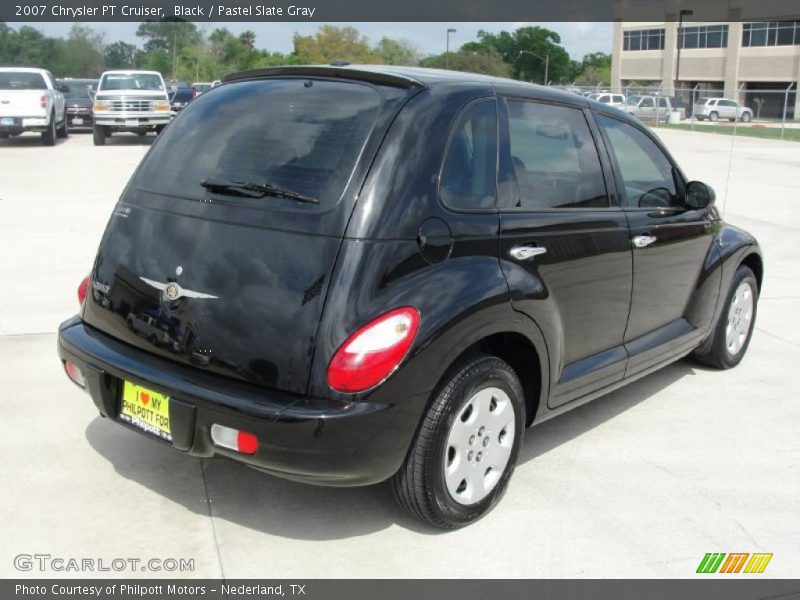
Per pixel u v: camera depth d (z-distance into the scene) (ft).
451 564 10.59
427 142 10.53
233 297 10.16
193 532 11.08
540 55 326.03
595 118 13.87
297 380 9.72
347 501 12.00
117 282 11.37
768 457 14.07
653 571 10.63
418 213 10.21
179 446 10.31
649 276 14.57
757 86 211.61
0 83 70.64
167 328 10.64
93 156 61.46
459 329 10.23
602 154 13.75
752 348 20.08
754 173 60.54
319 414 9.48
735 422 15.53
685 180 16.14
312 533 11.16
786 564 10.92
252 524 11.32
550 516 11.85
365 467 9.89
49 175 48.75
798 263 29.50
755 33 208.95
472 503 11.31
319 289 9.75
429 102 10.82
